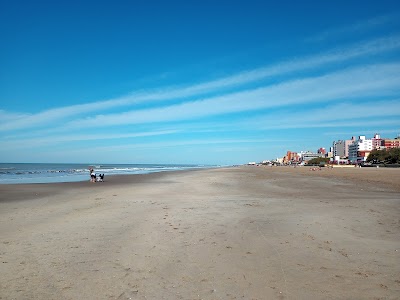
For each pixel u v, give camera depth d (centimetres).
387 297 471
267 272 573
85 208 1358
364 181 3241
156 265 612
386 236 838
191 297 474
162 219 1081
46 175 4928
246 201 1588
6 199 1714
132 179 3775
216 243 769
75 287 509
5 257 659
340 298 469
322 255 670
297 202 1548
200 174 5319
